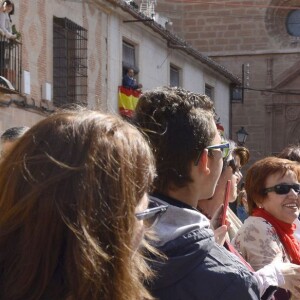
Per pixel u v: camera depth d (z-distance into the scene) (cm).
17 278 187
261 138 3453
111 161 193
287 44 3419
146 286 240
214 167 296
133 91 2006
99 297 186
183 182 288
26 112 1523
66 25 1711
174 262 243
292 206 437
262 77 3450
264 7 3422
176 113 290
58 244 188
